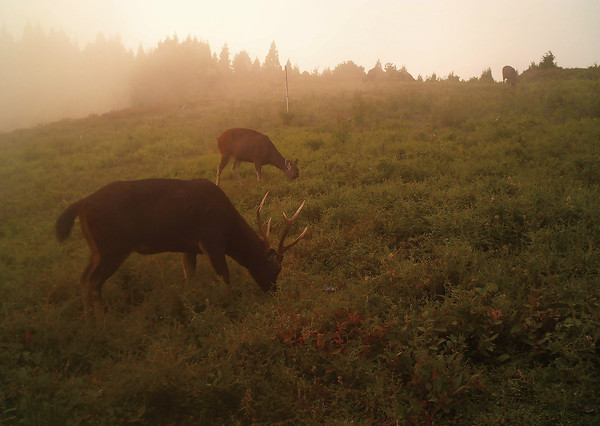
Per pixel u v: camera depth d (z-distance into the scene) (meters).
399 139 14.47
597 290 4.40
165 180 5.36
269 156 11.70
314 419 3.43
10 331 4.21
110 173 13.86
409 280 5.11
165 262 6.31
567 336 3.96
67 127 27.31
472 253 5.55
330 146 14.56
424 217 7.03
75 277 5.75
